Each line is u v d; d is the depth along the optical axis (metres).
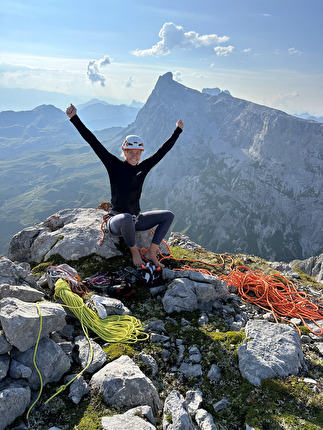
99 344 2.28
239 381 2.09
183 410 1.70
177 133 3.35
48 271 2.80
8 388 1.63
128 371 1.89
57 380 1.89
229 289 3.38
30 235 3.89
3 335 1.82
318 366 2.28
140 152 3.06
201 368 2.17
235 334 2.45
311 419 1.80
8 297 2.04
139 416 1.66
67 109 3.00
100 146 3.11
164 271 3.17
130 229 3.02
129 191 3.21
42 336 1.94
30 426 1.60
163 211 3.32
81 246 3.41
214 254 4.30
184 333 2.46
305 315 3.04
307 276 4.43
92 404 1.76
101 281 2.98
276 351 2.21
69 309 2.44
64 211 4.25
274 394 1.96
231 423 1.82
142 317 2.67
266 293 3.25
